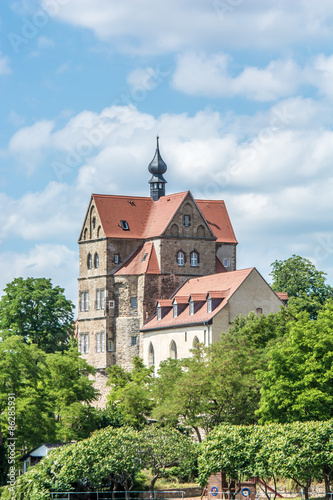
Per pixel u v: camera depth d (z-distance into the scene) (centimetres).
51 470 7825
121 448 7894
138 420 10256
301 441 7350
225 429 7644
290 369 8356
